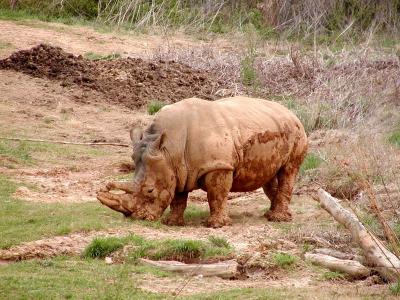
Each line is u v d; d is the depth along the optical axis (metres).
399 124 45.81
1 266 26.11
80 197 34.66
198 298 23.47
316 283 25.45
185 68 56.09
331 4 69.81
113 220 30.55
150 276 25.42
